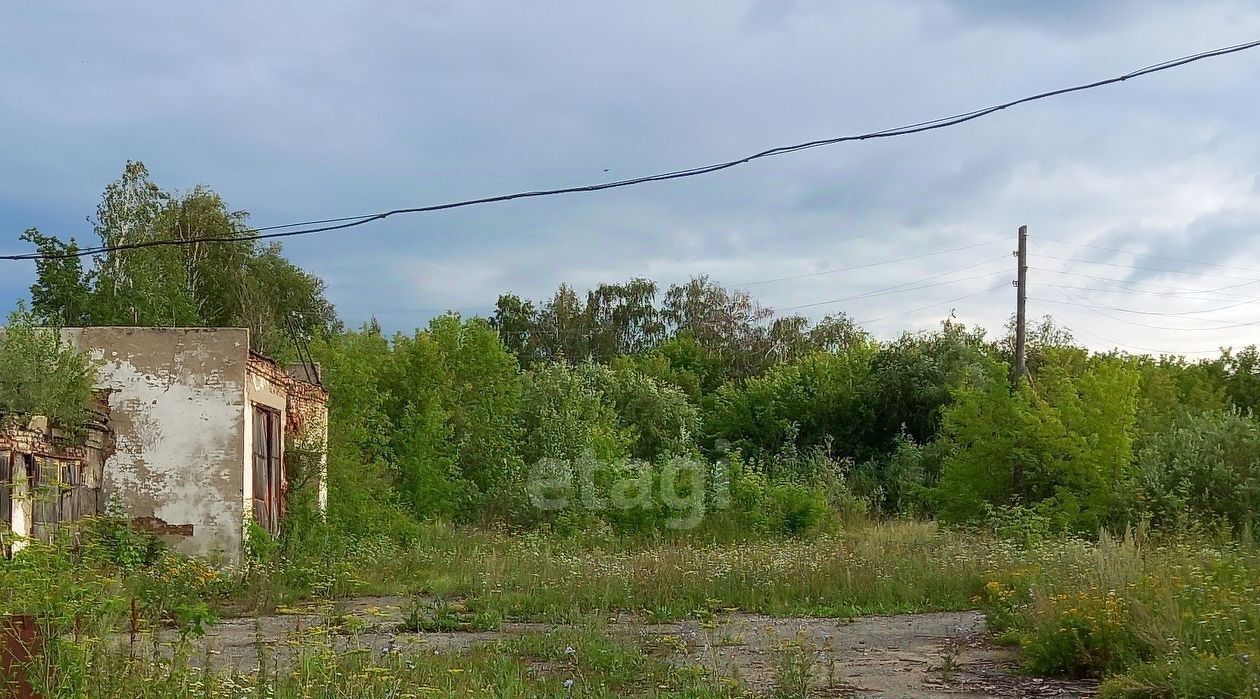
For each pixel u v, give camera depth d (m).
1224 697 8.10
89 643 7.11
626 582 16.67
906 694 9.48
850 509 33.28
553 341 68.12
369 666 8.52
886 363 46.91
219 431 19.44
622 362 58.88
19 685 6.56
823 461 38.88
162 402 19.45
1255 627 9.35
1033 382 29.50
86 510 18.31
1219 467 23.62
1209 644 9.39
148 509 19.22
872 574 17.00
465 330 37.16
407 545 23.55
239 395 19.52
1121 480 24.41
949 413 26.69
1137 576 11.86
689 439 45.03
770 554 18.95
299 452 22.92
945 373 44.28
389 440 30.86
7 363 16.41
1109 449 24.34
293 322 45.81
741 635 12.63
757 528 27.50
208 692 7.42
